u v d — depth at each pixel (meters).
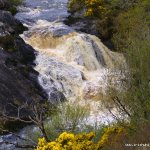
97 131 14.48
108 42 30.61
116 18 30.69
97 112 19.06
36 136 14.69
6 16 27.11
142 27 19.33
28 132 15.98
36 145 13.70
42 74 23.47
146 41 15.20
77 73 24.28
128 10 31.28
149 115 13.30
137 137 11.40
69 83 23.66
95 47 27.70
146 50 14.62
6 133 18.00
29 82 21.89
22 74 22.28
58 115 14.90
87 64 26.41
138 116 13.36
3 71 21.11
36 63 24.52
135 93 13.98
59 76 23.95
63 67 24.64
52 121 14.80
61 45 27.31
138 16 28.25
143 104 13.52
